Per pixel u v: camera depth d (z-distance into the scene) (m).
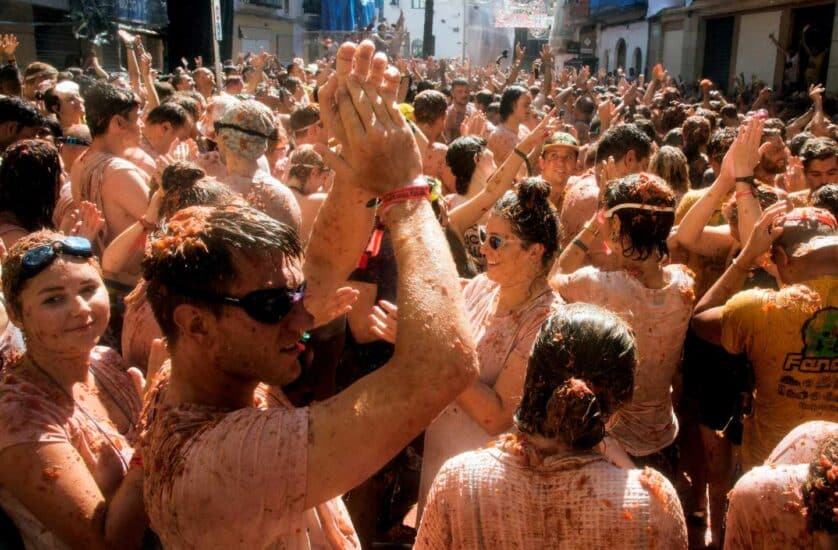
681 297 2.54
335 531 1.54
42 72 8.13
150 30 19.30
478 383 2.28
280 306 1.24
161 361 1.65
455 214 3.73
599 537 1.45
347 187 1.52
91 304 1.85
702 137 5.81
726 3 25.02
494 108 9.26
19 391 1.74
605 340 1.59
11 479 1.62
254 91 10.43
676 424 2.76
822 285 2.36
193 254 1.20
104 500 1.66
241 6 32.19
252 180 3.32
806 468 1.58
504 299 2.41
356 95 1.23
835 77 19.22
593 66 35.12
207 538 1.16
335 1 35.72
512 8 38.44
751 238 2.71
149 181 3.87
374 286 3.09
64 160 4.86
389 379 1.14
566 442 1.52
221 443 1.16
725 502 3.35
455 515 1.57
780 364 2.43
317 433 1.14
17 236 2.90
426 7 31.72
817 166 4.03
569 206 4.24
